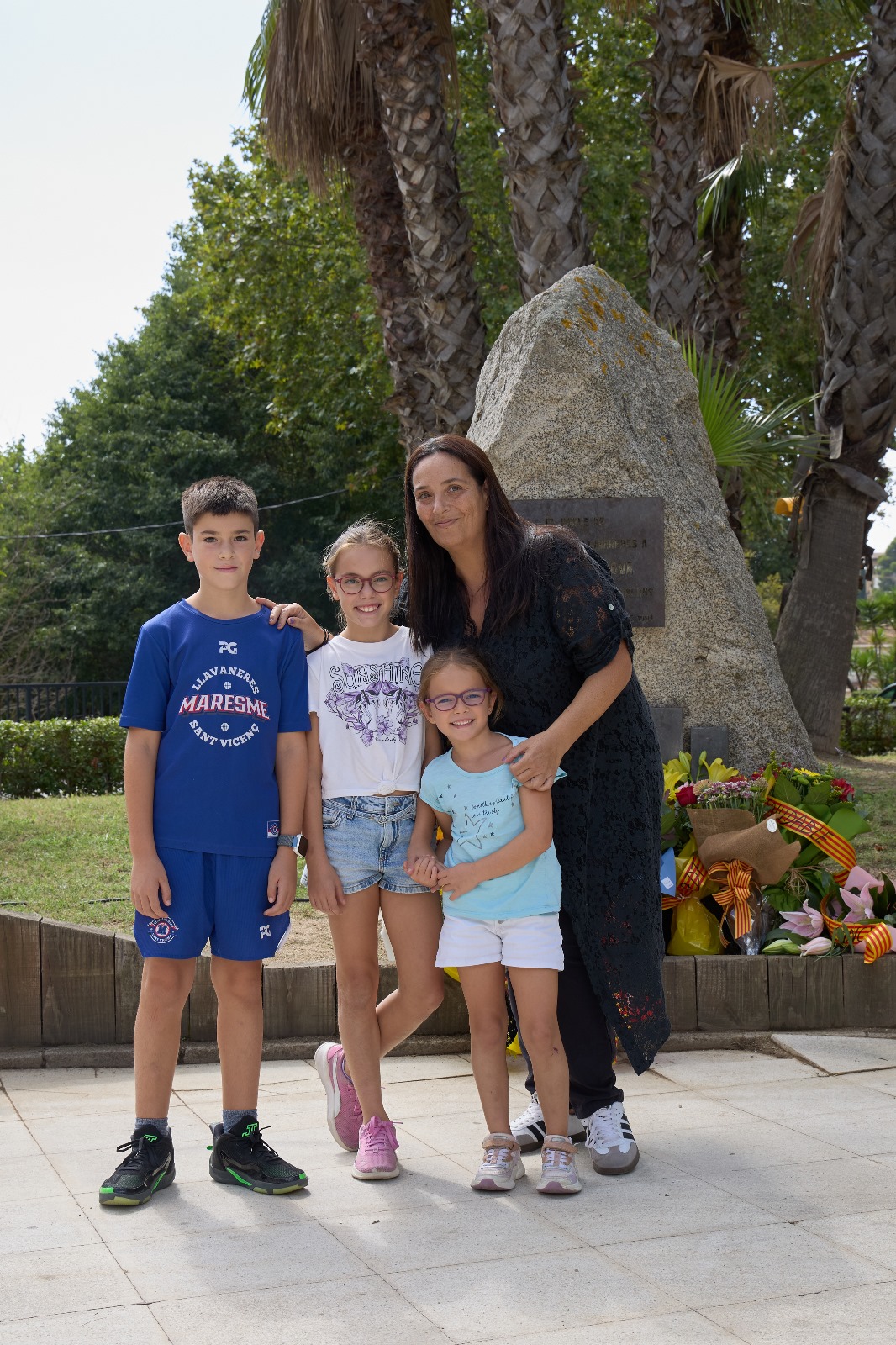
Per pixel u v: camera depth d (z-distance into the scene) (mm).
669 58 9367
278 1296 2367
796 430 18750
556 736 3012
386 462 21141
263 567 26922
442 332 9359
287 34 10320
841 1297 2330
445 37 9805
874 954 4316
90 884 5777
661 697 5395
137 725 3027
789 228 18219
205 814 3016
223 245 19484
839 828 4684
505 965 3094
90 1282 2438
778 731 5387
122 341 29969
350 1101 3246
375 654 3248
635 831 3258
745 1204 2816
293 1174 2955
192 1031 4320
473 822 3049
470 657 3059
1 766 12469
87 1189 2982
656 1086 3812
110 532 28156
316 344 19141
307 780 3166
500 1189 2941
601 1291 2371
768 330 18766
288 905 3088
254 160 18578
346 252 17828
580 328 5309
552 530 3229
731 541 5602
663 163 9531
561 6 8125
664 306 9625
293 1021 4363
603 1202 2855
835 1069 3926
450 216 9289
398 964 3229
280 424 20719
